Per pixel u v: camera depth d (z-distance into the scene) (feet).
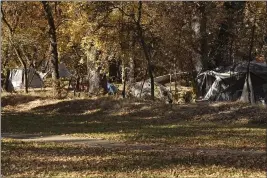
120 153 43.60
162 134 58.34
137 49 96.22
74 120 77.36
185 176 33.88
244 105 79.51
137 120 76.64
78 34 97.81
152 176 33.76
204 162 39.14
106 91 112.57
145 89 106.93
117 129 64.39
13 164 37.76
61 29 113.29
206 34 96.32
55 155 42.29
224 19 95.86
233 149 46.55
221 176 34.01
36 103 96.07
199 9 93.50
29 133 60.18
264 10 90.27
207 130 62.64
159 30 93.56
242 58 105.19
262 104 90.48
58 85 101.86
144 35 95.04
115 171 35.35
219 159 40.45
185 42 95.20
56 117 81.41
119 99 90.17
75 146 48.29
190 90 105.60
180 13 92.73
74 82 135.74
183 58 97.66
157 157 41.42
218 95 98.73
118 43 94.48
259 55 106.63
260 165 37.96
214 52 104.78
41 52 145.69
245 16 94.27
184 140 52.80
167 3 91.91
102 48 95.30
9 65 133.28
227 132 60.29
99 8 91.04
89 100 91.66
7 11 116.06
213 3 94.27
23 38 119.34
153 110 81.71
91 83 111.14
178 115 78.13
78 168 36.35
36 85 156.76
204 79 100.89
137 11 92.94
